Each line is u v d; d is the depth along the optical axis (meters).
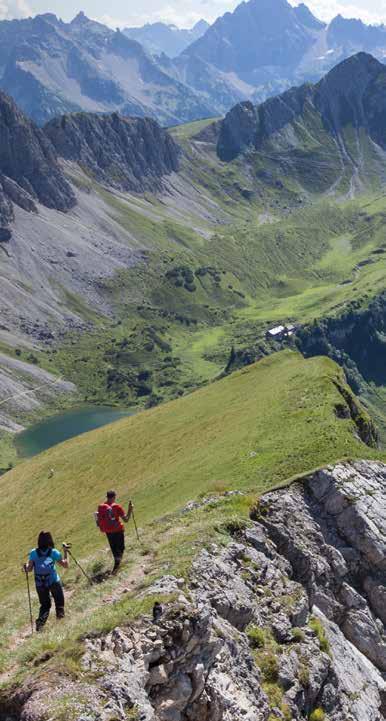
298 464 49.34
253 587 25.14
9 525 78.38
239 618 22.91
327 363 84.69
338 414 63.75
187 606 19.94
